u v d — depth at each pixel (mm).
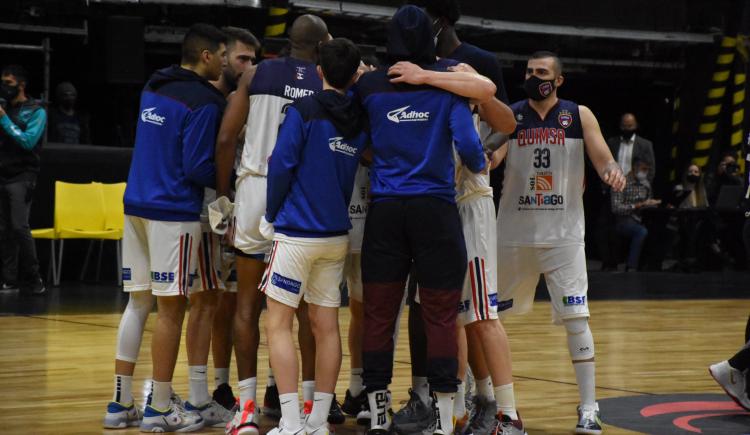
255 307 6688
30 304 14117
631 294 17703
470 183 6516
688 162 26953
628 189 22219
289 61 6871
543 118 7102
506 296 7273
